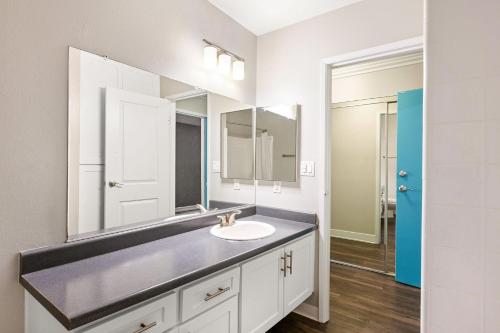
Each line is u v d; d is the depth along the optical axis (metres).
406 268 2.79
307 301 2.20
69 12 1.29
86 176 1.35
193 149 1.92
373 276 3.00
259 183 2.46
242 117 2.34
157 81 1.67
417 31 1.77
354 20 2.00
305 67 2.22
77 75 1.31
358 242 3.75
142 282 1.05
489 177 0.66
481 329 0.67
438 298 0.72
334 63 2.11
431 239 0.73
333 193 3.97
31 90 1.17
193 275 1.15
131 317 0.97
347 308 2.34
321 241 2.13
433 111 0.72
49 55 1.22
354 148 3.70
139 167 1.59
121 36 1.49
